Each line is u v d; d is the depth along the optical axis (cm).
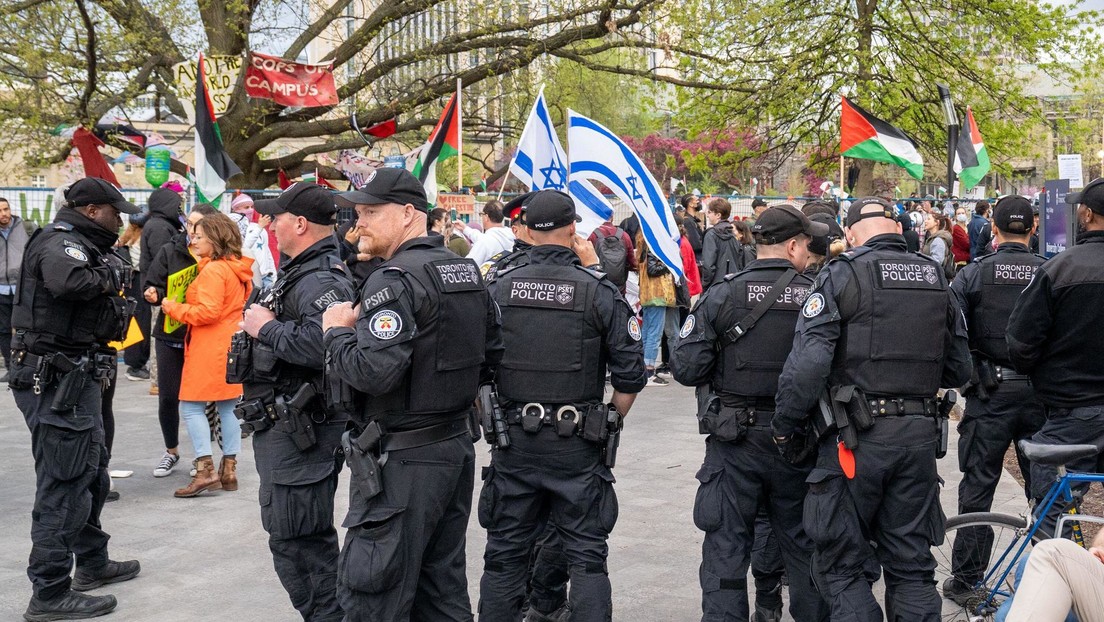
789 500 404
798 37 2081
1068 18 2061
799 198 1711
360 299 327
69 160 1652
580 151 682
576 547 393
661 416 912
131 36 1441
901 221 730
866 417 360
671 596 476
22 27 1507
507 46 1712
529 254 412
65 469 443
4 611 459
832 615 371
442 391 329
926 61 2066
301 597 389
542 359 390
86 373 452
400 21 1753
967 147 1453
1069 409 414
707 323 402
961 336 381
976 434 474
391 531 323
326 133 1758
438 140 1135
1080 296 402
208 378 643
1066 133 2234
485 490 405
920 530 369
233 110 1673
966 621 403
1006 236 470
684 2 1720
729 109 2144
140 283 930
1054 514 384
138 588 491
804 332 365
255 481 698
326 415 383
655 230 673
